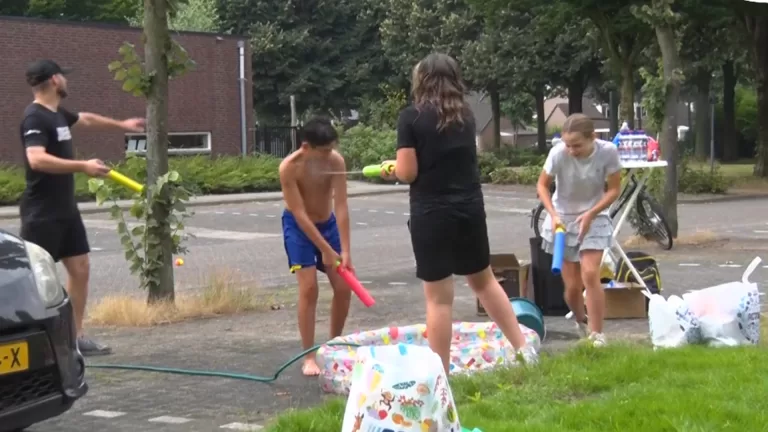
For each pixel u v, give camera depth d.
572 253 7.37
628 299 8.78
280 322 9.08
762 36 35.69
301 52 54.53
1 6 50.25
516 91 51.69
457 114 5.65
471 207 5.71
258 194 30.05
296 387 6.44
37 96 7.41
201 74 34.22
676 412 4.91
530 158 47.41
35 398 4.81
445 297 5.77
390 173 5.95
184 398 6.15
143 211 9.34
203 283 11.05
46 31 29.84
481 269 5.87
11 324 4.69
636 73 34.53
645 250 14.43
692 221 21.06
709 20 27.69
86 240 7.67
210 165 30.83
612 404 5.12
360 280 12.10
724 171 41.09
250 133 35.84
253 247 16.94
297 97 54.28
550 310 9.09
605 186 7.29
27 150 7.20
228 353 7.61
